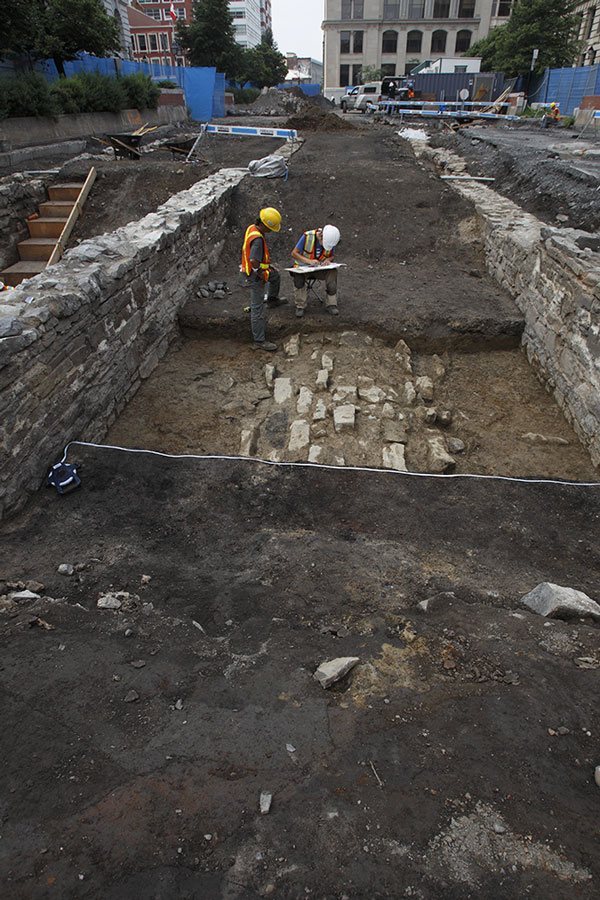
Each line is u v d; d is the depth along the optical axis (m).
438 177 11.59
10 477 3.83
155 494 4.27
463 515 4.18
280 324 7.02
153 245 6.25
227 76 35.00
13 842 1.66
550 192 9.88
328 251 6.60
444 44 53.94
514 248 7.51
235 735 2.09
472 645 2.65
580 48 31.89
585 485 4.59
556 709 2.23
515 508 4.29
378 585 3.27
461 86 29.61
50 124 13.95
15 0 12.41
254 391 6.13
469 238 9.42
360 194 10.50
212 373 6.51
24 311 4.17
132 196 10.62
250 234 6.11
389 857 1.65
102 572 3.29
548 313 6.24
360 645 2.67
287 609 3.00
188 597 3.08
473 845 1.69
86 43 16.80
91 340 4.95
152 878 1.57
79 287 4.79
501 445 5.30
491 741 2.07
